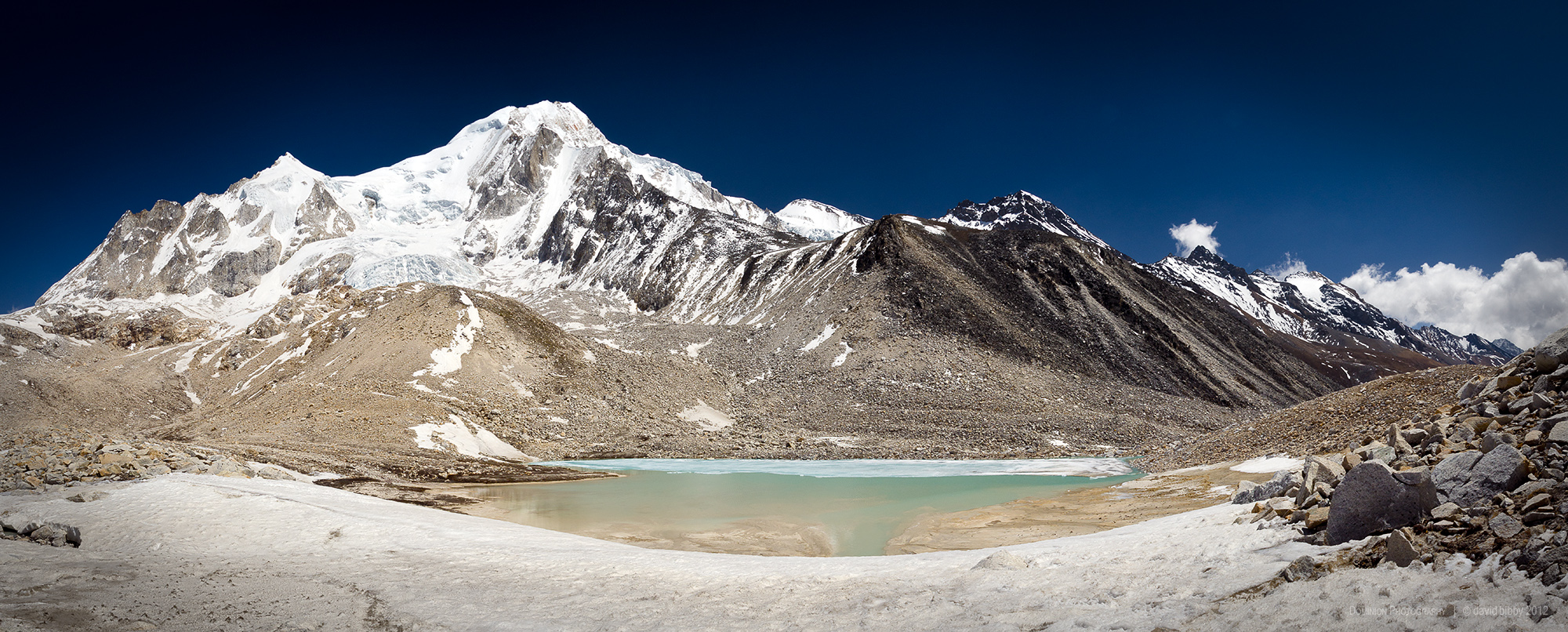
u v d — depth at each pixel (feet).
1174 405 327.67
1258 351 470.80
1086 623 37.83
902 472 174.91
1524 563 31.01
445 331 301.43
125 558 63.67
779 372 341.41
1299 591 35.53
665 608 48.55
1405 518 39.99
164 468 106.83
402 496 123.65
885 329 364.17
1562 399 51.13
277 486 102.94
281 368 354.33
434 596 52.60
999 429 254.88
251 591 53.42
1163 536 54.90
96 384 422.00
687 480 160.56
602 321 561.02
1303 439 117.80
